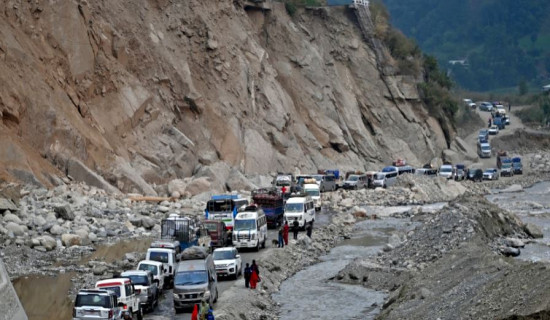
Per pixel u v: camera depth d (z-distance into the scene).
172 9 123.50
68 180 84.75
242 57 129.38
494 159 188.88
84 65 98.69
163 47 116.25
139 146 101.69
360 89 164.88
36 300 46.12
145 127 104.44
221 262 54.84
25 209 68.69
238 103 124.25
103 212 76.06
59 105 90.38
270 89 134.00
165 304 47.91
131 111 102.50
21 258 57.75
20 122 84.25
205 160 109.31
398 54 178.25
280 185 106.06
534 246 63.88
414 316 39.50
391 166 144.62
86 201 77.75
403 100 168.62
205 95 119.75
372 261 59.06
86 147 90.06
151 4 121.44
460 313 36.47
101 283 41.19
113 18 110.25
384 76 168.50
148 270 49.91
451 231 60.62
